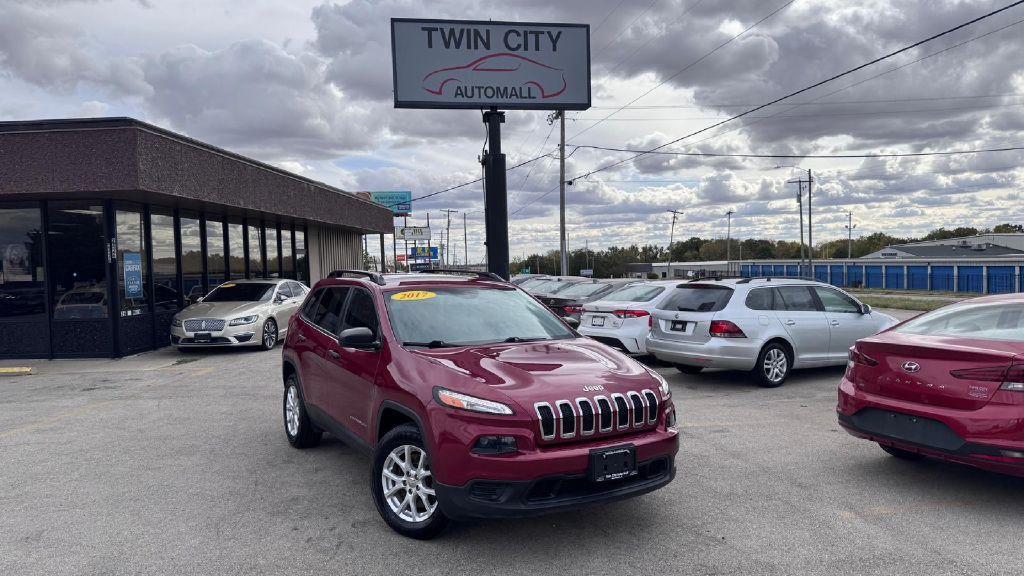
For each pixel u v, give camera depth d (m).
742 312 8.70
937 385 4.45
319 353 5.46
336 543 4.00
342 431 5.00
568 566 3.67
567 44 19.33
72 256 12.66
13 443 6.41
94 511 4.56
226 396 8.72
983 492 4.79
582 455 3.65
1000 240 88.62
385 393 4.24
